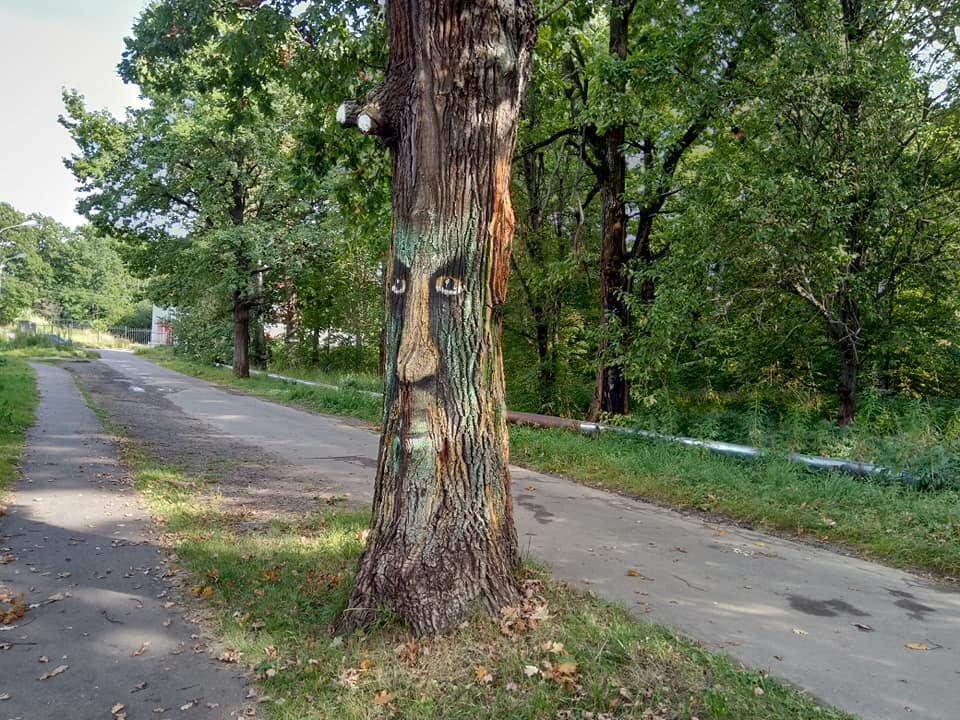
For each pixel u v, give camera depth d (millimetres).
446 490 4230
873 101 9219
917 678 3857
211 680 3789
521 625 4137
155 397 18297
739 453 9188
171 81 9242
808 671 3908
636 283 12289
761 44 10148
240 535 6363
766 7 9672
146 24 8406
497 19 4371
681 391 13750
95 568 5355
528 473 9805
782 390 11891
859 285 9484
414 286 4312
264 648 4105
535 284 15727
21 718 3373
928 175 9883
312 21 8375
